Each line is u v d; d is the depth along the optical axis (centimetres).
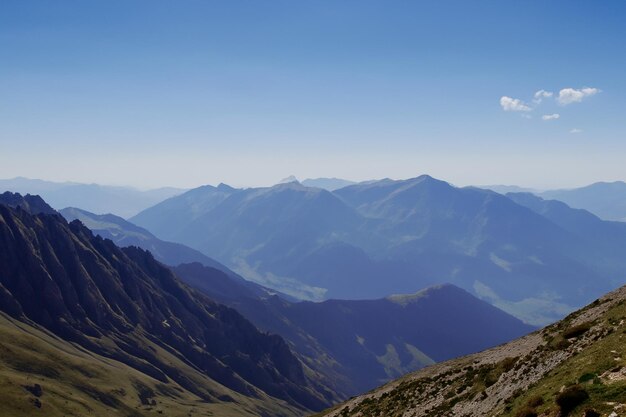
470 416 5644
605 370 3984
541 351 5897
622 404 3269
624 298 6300
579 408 3528
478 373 6969
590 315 6688
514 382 5556
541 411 3975
